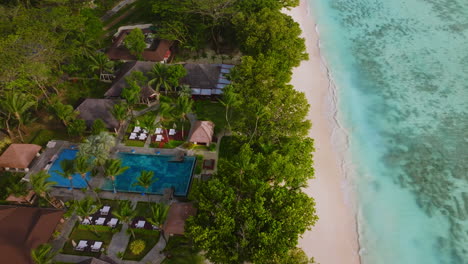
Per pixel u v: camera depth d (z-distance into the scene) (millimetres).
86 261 34969
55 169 47438
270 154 39250
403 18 79812
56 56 57250
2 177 46875
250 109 47219
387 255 39031
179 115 50625
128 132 52781
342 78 64000
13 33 57281
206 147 50000
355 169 48281
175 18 67125
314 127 54344
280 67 53531
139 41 62625
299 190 38094
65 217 41781
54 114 51156
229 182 36844
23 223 37656
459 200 44344
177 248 38531
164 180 45781
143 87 56438
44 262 33500
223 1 62812
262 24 58188
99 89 61062
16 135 52812
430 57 67875
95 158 42281
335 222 41906
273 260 30031
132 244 38406
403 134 53250
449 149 50750
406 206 43844
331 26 78125
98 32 69750
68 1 74125
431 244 40062
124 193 44688
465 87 60750
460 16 78875
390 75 64312
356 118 56031
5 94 50250
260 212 31891
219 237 32125
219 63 65750
